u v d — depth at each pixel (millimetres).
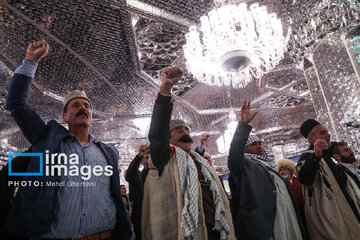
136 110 9180
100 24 5184
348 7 5246
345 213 2572
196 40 5109
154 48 6078
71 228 1688
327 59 5887
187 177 2080
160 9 5012
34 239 1574
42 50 1994
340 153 3252
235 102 9562
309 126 3268
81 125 2078
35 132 1872
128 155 12117
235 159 2584
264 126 12156
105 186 1942
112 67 6660
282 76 8258
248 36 4875
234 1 5004
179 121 2555
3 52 5402
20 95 1842
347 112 5254
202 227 2002
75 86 7184
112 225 1881
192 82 7996
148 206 2141
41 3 4543
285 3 5402
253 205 2430
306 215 2768
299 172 2838
